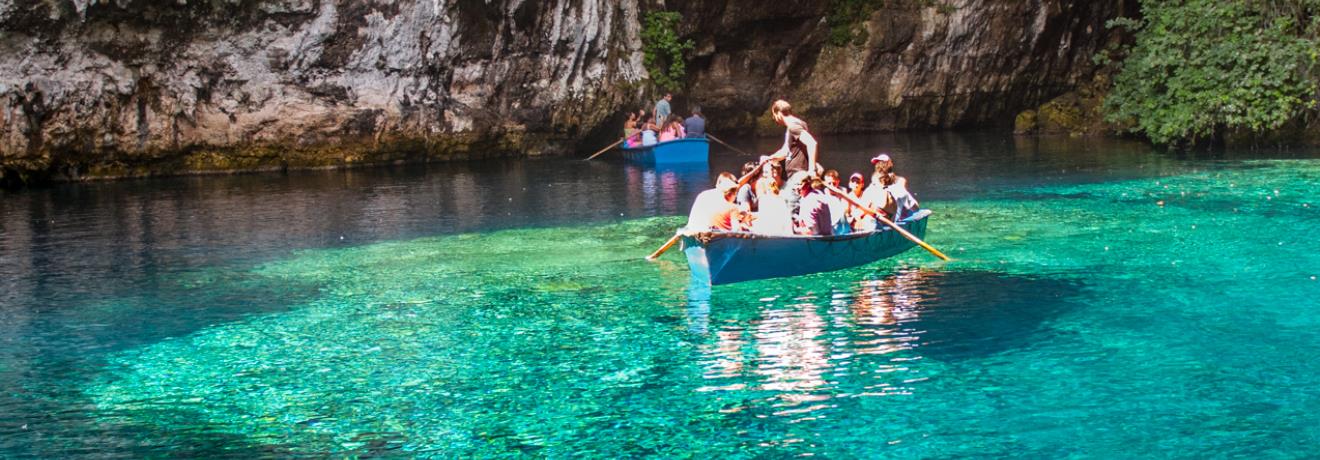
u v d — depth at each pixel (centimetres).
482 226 1457
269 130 2302
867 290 1011
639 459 620
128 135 2148
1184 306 929
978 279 1050
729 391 731
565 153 2719
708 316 926
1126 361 776
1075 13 3538
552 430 667
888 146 2858
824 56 3444
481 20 2530
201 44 2241
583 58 2684
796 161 1253
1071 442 628
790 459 615
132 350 856
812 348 826
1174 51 2541
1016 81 3578
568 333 883
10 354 848
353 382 765
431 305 990
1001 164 2253
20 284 1105
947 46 3431
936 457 613
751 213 1138
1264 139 2450
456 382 761
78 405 724
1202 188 1725
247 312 975
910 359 793
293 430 672
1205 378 734
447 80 2523
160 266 1194
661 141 2498
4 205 1730
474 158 2558
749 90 3375
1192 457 602
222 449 642
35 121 2031
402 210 1628
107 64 2122
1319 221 1350
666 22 2942
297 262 1208
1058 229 1342
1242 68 2439
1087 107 3209
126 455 634
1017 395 710
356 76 2389
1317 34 2389
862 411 688
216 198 1805
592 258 1201
